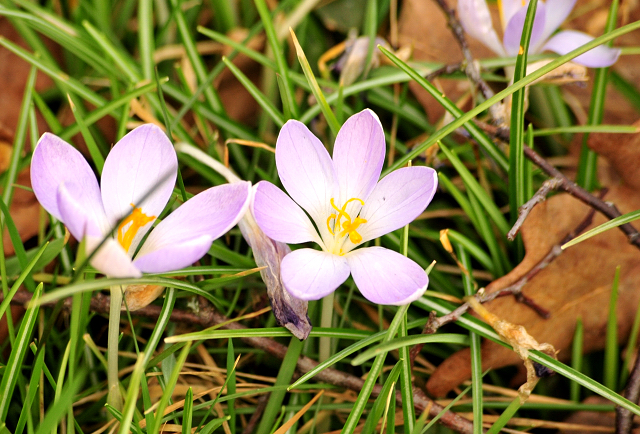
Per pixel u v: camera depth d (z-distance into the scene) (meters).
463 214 0.59
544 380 0.55
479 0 0.56
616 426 0.51
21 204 0.57
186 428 0.49
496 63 0.57
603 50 0.56
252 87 0.57
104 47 0.58
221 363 0.55
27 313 0.49
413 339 0.50
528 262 0.53
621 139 0.54
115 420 0.51
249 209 0.49
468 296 0.52
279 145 0.50
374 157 0.51
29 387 0.49
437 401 0.53
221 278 0.52
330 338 0.53
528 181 0.55
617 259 0.53
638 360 0.52
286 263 0.48
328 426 0.53
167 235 0.48
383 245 0.57
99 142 0.60
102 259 0.46
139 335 0.56
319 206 0.51
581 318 0.54
